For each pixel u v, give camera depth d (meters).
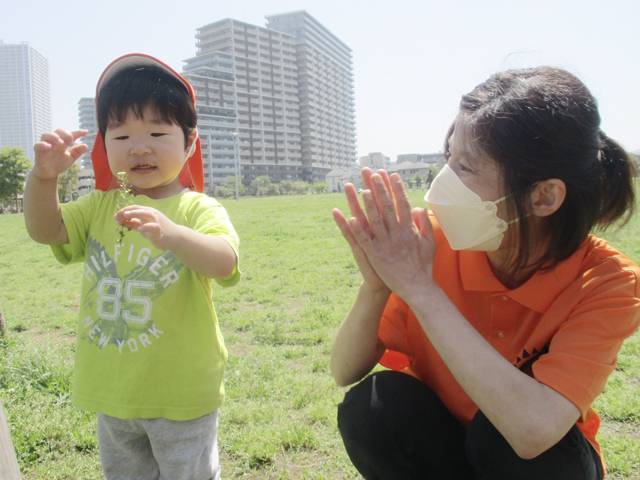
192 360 2.20
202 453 2.23
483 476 1.83
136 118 2.26
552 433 1.54
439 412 2.00
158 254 2.26
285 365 4.94
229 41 121.19
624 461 2.98
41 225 2.26
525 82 1.58
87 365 2.25
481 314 1.90
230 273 2.16
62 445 3.33
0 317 5.70
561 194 1.57
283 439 3.30
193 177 2.65
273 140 130.38
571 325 1.64
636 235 11.59
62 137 2.13
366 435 1.97
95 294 2.31
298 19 138.75
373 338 2.05
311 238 15.63
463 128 1.65
